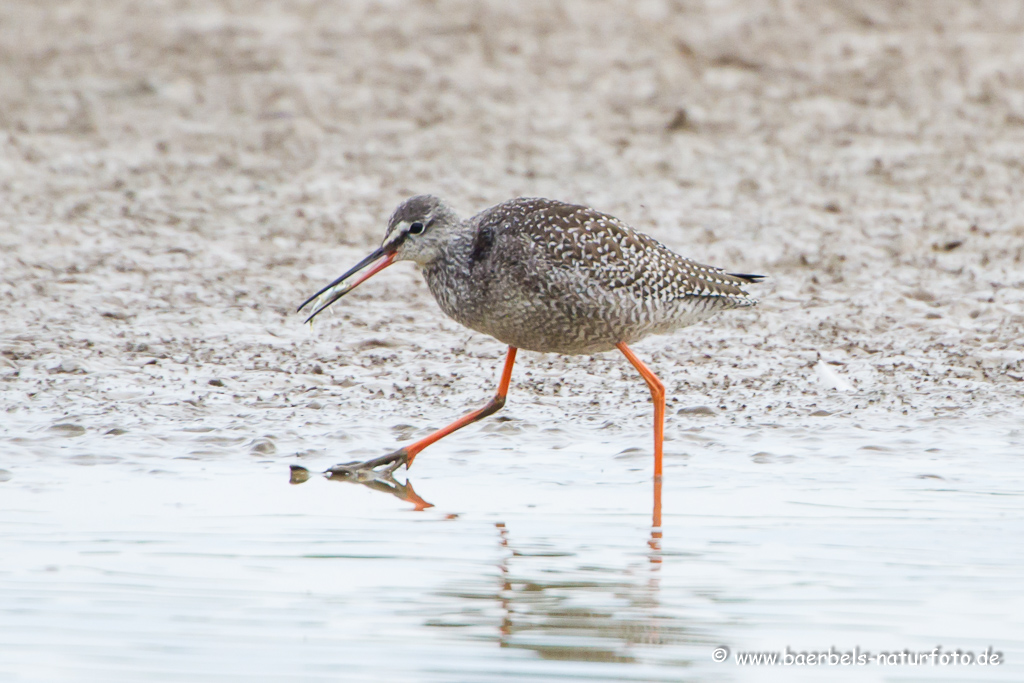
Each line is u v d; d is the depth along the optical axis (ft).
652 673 22.70
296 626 24.58
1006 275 59.31
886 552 28.76
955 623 24.71
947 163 80.48
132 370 46.57
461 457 38.09
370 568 27.81
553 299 36.09
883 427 40.93
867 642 23.89
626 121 91.71
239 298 55.98
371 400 44.16
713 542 29.63
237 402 43.50
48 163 79.15
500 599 26.04
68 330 51.01
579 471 36.47
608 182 76.89
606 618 25.07
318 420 41.73
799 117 92.32
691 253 62.49
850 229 67.21
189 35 113.80
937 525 30.76
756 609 25.44
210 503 32.89
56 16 123.03
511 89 99.40
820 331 52.37
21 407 42.19
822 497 33.42
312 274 59.62
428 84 100.37
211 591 26.35
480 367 48.08
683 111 90.48
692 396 44.73
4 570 27.40
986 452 38.06
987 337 51.16
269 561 28.25
